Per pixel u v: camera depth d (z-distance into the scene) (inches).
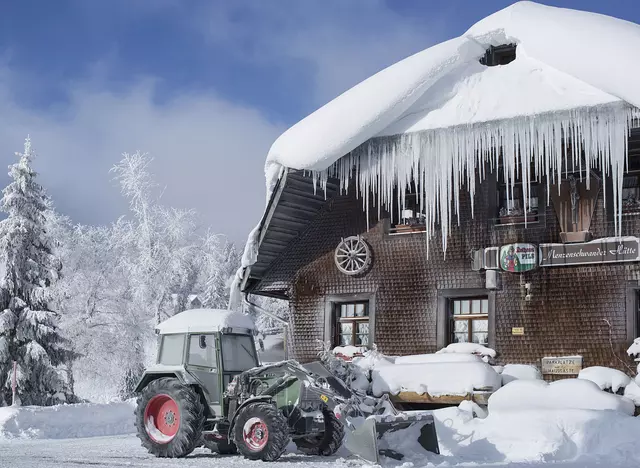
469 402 522.3
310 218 724.0
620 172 556.4
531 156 605.0
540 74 596.4
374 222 695.7
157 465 399.2
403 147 629.6
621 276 591.5
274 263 738.8
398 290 676.7
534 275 621.3
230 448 480.7
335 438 455.5
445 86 625.6
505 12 624.1
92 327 1498.5
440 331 654.5
